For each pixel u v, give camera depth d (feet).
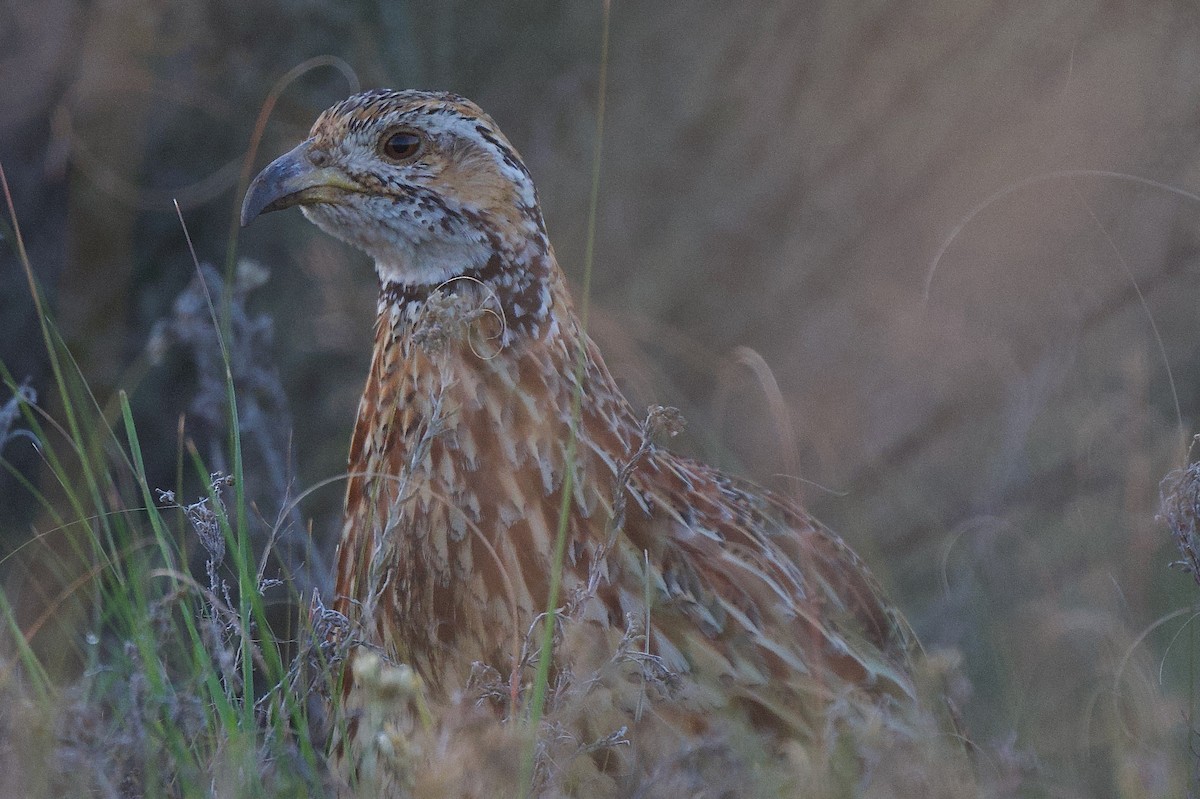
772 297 65.41
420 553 31.63
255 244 61.36
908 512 58.70
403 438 32.50
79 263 57.82
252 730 29.89
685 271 65.31
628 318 61.62
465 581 31.30
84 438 45.42
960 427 62.64
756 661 31.50
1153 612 42.32
